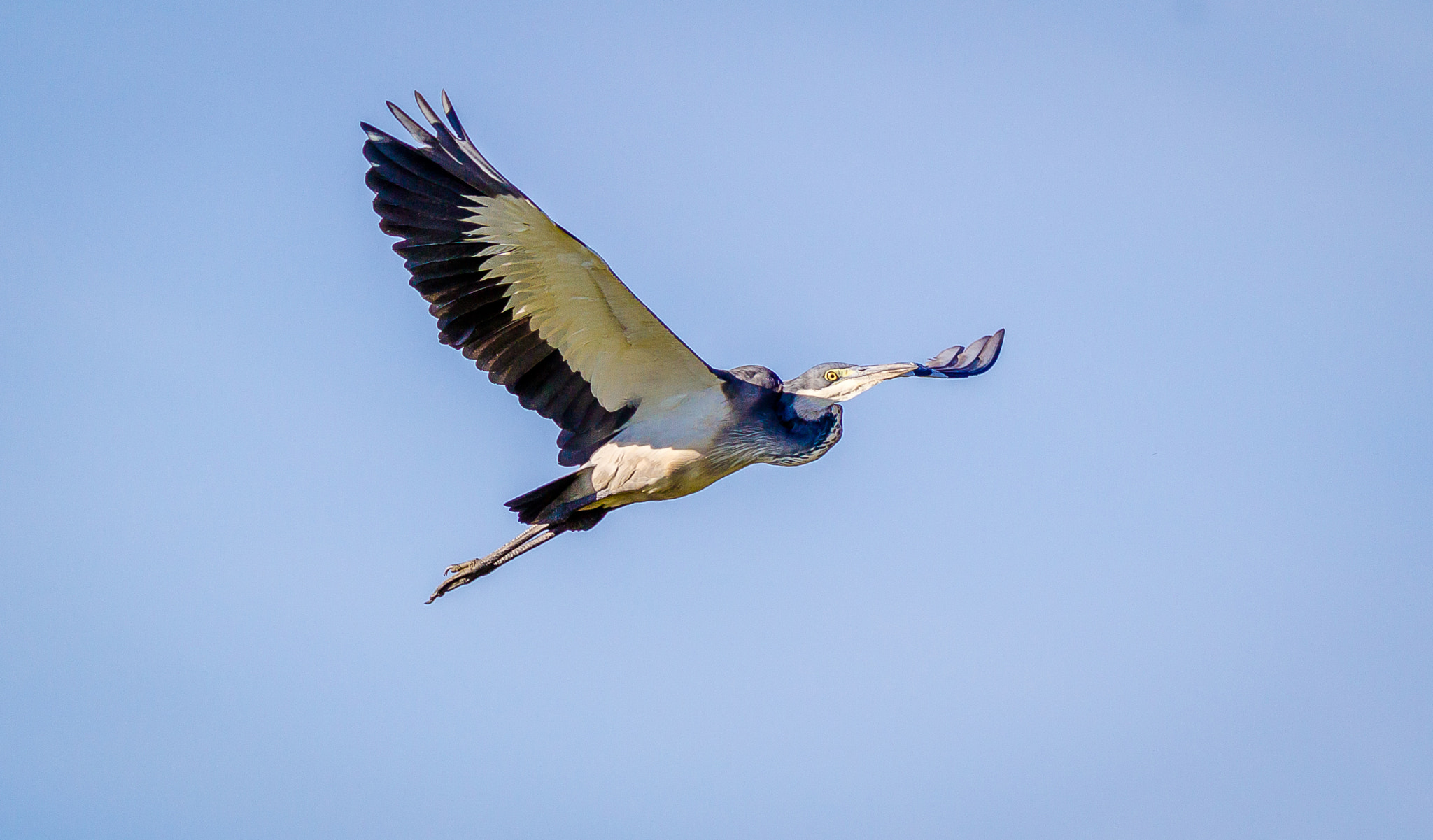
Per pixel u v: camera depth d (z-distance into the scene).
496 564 14.19
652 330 13.30
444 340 13.43
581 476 14.02
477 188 12.48
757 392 14.19
